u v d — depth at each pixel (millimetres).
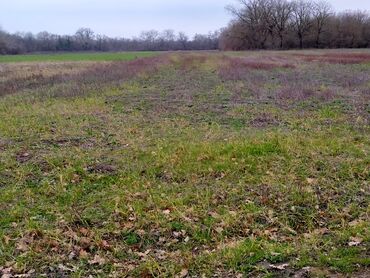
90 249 4523
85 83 18672
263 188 5941
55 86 17906
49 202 5703
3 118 11039
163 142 8391
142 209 5379
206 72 25438
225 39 81750
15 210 5414
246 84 18000
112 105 13008
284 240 4625
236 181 6281
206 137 8711
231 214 5156
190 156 7367
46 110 12125
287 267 4055
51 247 4547
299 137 8391
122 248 4547
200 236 4754
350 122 9922
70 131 9492
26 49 94000
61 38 103188
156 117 11062
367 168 6555
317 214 5188
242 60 36938
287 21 74875
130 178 6469
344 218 5055
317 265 4055
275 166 6797
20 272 4129
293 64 31188
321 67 28312
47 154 7711
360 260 4066
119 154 7707
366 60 34125
